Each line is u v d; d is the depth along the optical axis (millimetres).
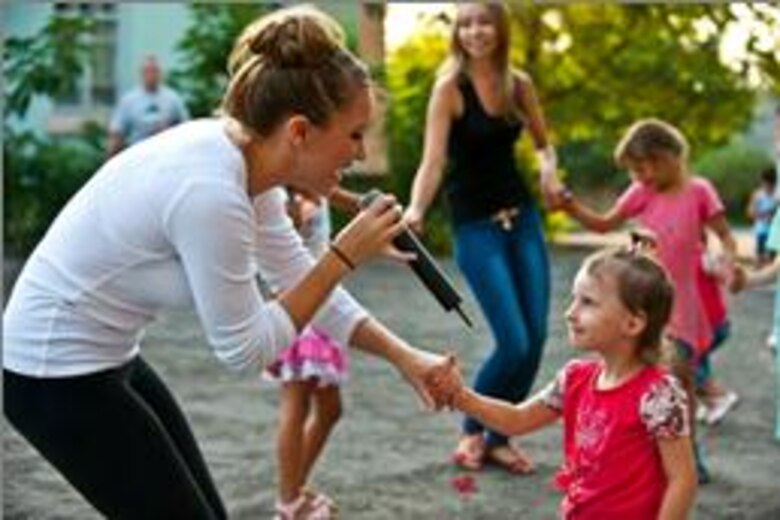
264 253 3188
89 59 13617
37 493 4832
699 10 7457
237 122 2732
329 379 4289
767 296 10469
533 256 5055
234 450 5449
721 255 5301
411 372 3191
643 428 2945
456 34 4898
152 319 2811
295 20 2680
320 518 4410
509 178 5012
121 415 2746
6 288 9109
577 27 13812
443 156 4930
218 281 2629
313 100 2633
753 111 14141
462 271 5027
